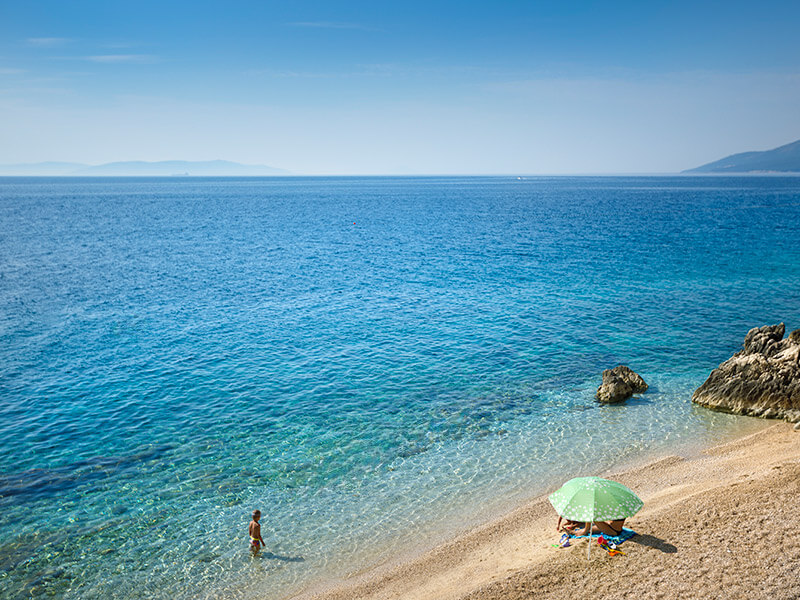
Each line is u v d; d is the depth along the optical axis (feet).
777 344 121.70
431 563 71.82
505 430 109.40
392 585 68.18
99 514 83.56
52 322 183.83
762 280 230.27
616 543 67.97
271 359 148.77
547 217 533.96
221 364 145.18
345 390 128.67
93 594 68.08
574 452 100.53
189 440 105.70
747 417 112.98
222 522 82.02
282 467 96.63
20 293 225.56
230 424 112.16
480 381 133.28
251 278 255.29
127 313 195.21
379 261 296.30
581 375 136.15
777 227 407.44
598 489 67.41
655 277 240.53
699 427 109.40
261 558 74.43
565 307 195.31
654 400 122.31
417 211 642.63
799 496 72.54
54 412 117.08
